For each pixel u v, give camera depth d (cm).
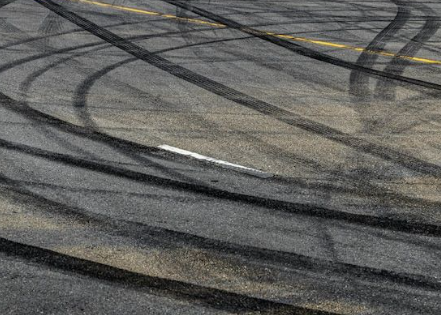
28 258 527
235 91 974
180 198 634
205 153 741
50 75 1011
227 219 598
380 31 1410
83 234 566
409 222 603
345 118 873
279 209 619
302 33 1367
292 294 492
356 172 705
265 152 750
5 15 1416
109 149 742
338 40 1320
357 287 503
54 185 652
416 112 907
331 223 597
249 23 1434
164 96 937
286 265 530
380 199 646
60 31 1297
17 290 486
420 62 1177
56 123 812
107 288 492
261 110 895
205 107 898
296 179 684
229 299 483
